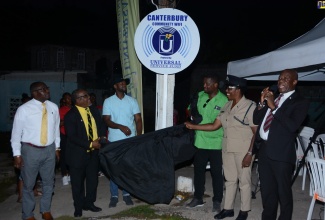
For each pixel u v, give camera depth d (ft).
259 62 20.21
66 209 20.22
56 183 25.72
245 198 17.07
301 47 17.28
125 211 19.38
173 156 19.40
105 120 19.69
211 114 18.20
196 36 20.77
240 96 16.85
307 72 24.22
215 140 18.17
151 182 19.15
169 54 21.01
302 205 19.69
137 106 20.40
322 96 43.14
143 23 20.92
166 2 22.33
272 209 15.42
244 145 16.70
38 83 17.87
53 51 91.35
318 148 22.03
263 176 15.28
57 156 18.98
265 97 14.47
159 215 18.53
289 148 14.56
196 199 19.42
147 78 78.02
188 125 18.15
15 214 20.62
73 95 18.75
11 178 31.27
